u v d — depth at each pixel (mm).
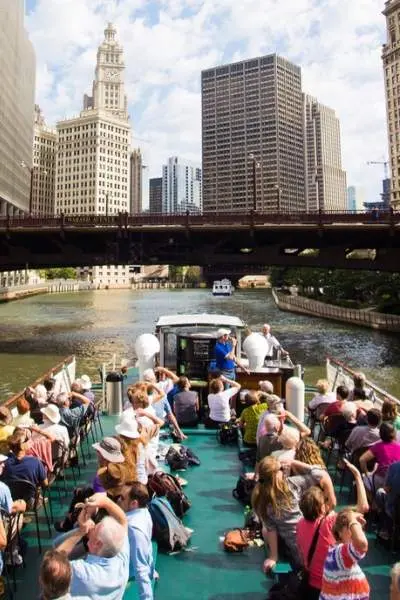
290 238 42094
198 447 10859
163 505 6922
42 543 7012
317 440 11117
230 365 12328
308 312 84562
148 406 8555
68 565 3709
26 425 8016
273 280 140500
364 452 8055
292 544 5633
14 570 6008
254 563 6480
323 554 4836
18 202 144875
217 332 13375
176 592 5883
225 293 160000
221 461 10078
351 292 77188
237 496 8336
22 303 118500
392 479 6484
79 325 67375
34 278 179250
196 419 11953
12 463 6613
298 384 11773
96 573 4273
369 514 7461
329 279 83438
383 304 63031
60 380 16062
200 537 7141
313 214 38250
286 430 7031
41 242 46375
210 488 8812
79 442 10281
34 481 6652
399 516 6453
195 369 13336
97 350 45406
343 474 8664
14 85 136625
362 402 10000
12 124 136000
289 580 5340
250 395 10242
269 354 16266
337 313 72750
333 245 42844
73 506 6391
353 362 40094
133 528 4934
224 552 6742
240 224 39000
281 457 6762
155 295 166750
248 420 9969
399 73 127562
